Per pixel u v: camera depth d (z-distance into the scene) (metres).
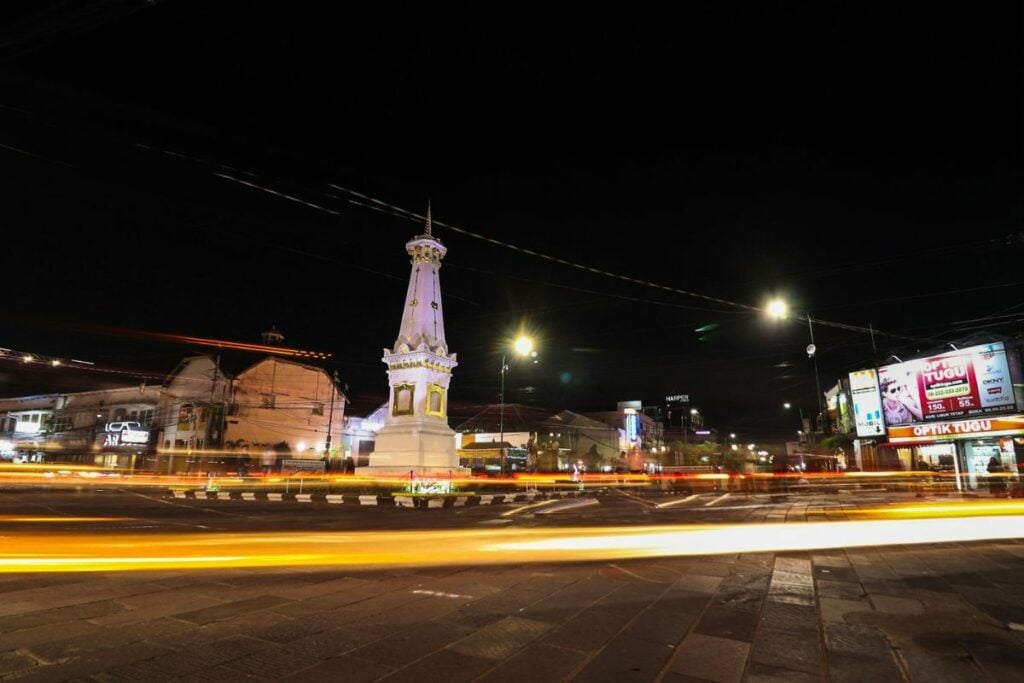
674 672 3.57
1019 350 21.97
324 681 3.34
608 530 10.98
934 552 8.04
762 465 51.94
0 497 21.52
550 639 4.19
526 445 43.97
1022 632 4.39
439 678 3.42
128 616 4.64
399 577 6.24
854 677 3.51
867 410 28.66
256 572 6.46
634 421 59.25
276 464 41.12
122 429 41.34
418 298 24.41
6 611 4.76
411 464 22.23
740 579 6.24
